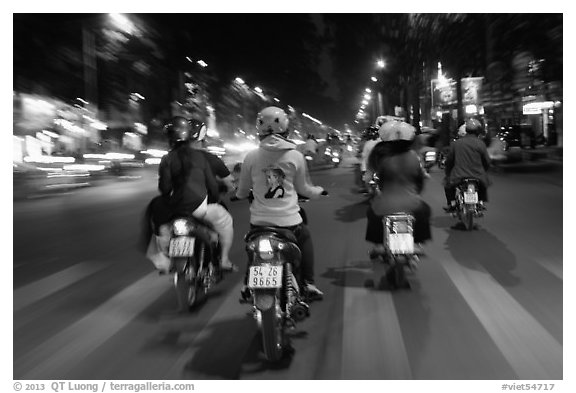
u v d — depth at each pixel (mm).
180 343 5094
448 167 9656
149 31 36656
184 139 5840
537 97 27141
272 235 4664
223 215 6012
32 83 31922
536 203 12750
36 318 5848
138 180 24938
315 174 24812
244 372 4477
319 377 4352
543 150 24844
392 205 6254
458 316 5539
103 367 4641
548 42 19203
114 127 38344
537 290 6312
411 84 38969
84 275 7617
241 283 6973
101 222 12344
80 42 32312
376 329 5262
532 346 4812
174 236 5547
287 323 4742
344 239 9445
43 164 22344
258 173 5016
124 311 6035
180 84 44438
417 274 7062
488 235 9297
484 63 25047
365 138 15398
